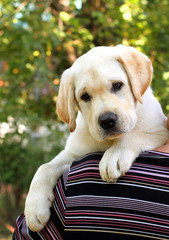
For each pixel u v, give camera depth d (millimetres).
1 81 5035
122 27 4930
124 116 1944
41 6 4996
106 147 2104
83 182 1669
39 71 4793
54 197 1800
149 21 5270
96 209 1587
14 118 5289
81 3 5125
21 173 6176
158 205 1510
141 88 2082
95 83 2014
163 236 1480
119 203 1560
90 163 1720
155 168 1602
